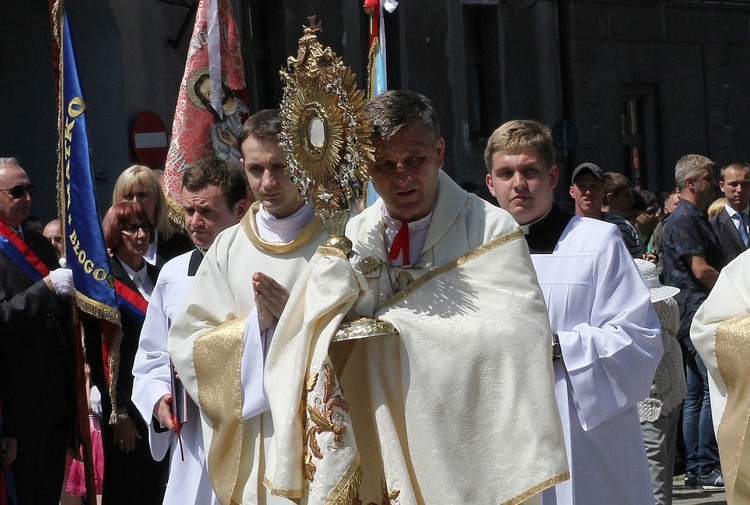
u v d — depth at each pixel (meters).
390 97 5.47
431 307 5.41
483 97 28.84
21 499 9.30
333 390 5.30
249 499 6.33
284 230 6.62
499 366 5.31
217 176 7.64
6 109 19.00
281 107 5.57
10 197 9.62
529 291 5.47
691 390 13.52
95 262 9.04
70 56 9.24
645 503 7.23
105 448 9.33
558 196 29.91
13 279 9.37
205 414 6.49
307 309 5.38
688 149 33.19
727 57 34.25
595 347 6.89
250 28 23.06
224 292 6.66
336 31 24.36
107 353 9.20
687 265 13.30
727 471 7.39
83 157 9.13
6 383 9.29
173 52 20.84
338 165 5.36
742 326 7.33
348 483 5.25
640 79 32.03
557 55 30.33
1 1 18.97
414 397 5.29
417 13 26.73
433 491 5.24
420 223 5.61
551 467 5.23
